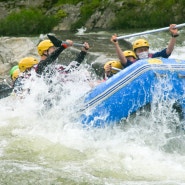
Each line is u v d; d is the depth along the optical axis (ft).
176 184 47.11
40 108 68.69
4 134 64.18
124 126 59.31
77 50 114.42
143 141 58.18
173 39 66.59
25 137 62.49
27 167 52.19
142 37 150.51
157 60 58.34
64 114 64.39
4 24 203.10
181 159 54.24
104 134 59.82
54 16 205.98
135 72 57.72
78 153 56.59
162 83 56.85
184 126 57.47
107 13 198.08
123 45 134.92
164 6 191.52
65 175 49.96
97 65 102.58
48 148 58.44
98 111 59.93
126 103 58.18
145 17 191.52
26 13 205.87
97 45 135.03
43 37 162.61
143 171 51.13
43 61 68.03
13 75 82.79
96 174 50.39
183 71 57.82
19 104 73.51
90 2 207.00
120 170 51.47
